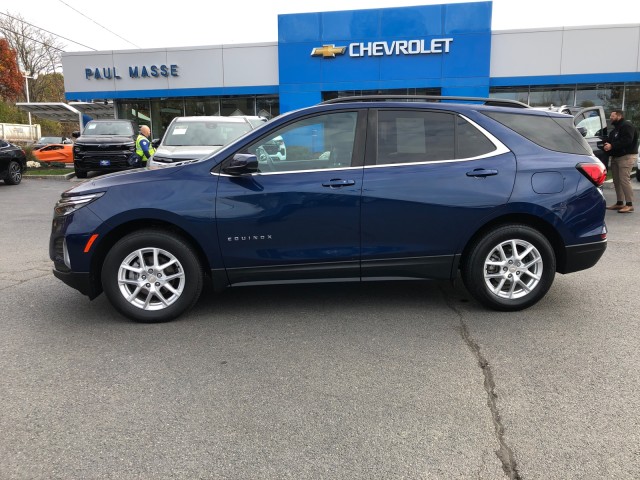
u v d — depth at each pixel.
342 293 5.25
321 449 2.65
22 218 10.13
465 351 3.80
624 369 3.48
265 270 4.39
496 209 4.36
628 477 2.41
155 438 2.75
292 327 4.32
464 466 2.50
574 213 4.46
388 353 3.79
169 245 4.29
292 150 4.45
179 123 10.39
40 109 24.70
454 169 4.38
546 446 2.65
